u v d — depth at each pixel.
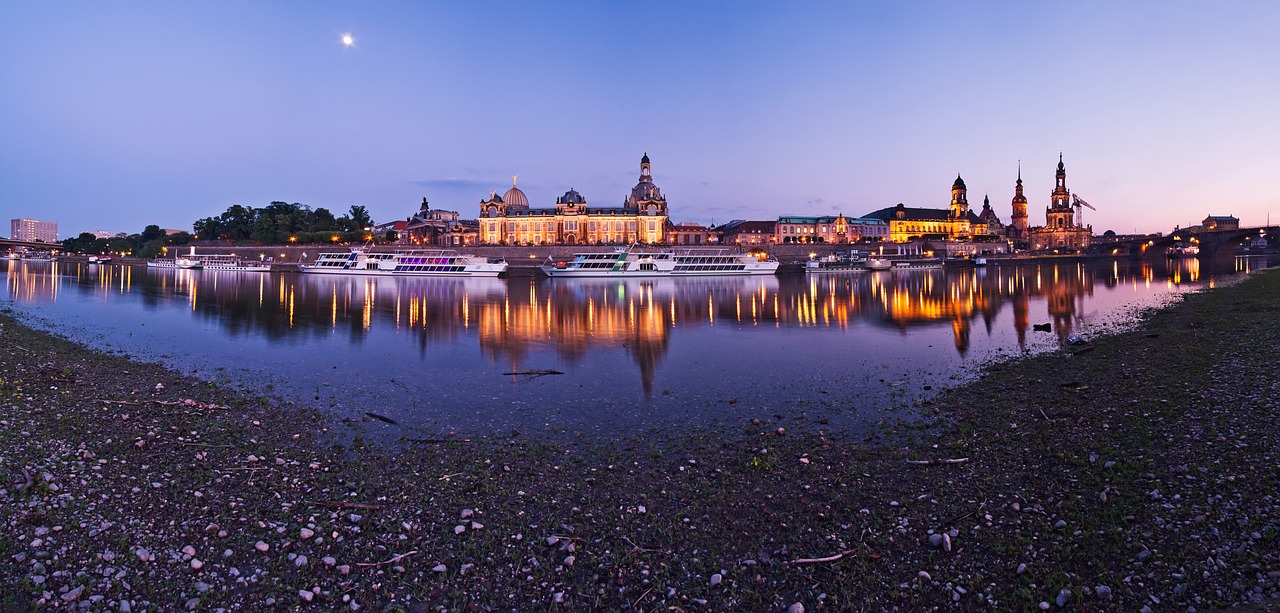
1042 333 48.31
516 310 70.00
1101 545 13.35
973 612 11.66
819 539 14.41
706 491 17.25
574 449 21.05
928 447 20.48
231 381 31.52
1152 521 14.04
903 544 14.06
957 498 16.17
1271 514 13.57
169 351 40.75
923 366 35.59
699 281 133.88
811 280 136.50
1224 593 11.34
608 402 27.81
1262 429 18.56
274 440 21.47
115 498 15.62
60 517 14.29
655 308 72.62
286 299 82.88
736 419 24.77
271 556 13.49
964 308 70.19
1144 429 20.06
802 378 32.69
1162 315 54.25
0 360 30.69
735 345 44.50
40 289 97.75
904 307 72.19
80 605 11.45
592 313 66.94
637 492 17.22
